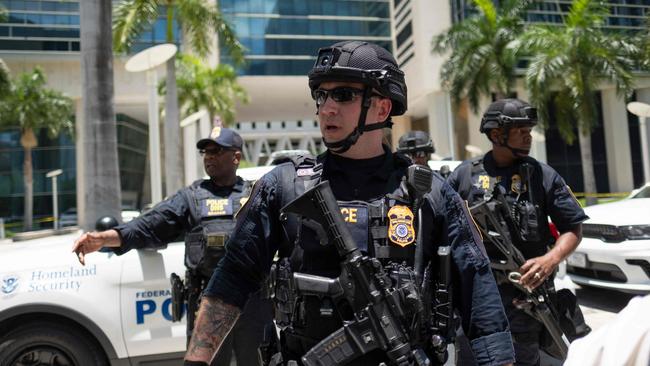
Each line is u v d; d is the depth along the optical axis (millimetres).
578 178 31641
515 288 2369
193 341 1405
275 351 1432
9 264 3084
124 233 2646
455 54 20594
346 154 1456
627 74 17266
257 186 1487
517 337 2354
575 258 5484
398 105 1467
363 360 1294
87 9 7820
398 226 1341
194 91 22516
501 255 2365
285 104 43656
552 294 2373
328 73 1375
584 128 18250
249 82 36156
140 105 29875
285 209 1354
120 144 31312
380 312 1259
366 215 1357
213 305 1417
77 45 27922
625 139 31438
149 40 26078
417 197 1367
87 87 7836
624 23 27531
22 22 27203
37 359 3014
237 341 2625
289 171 1484
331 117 1391
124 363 3098
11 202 28516
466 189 2564
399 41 35625
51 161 29078
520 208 2375
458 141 31328
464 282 1382
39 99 25078
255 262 1438
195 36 15188
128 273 3166
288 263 1384
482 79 20125
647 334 914
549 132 31406
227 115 24344
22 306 2951
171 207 2775
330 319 1313
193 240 2703
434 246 1416
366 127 1410
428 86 30219
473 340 1351
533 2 19672
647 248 4793
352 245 1293
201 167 23906
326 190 1335
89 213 7758
